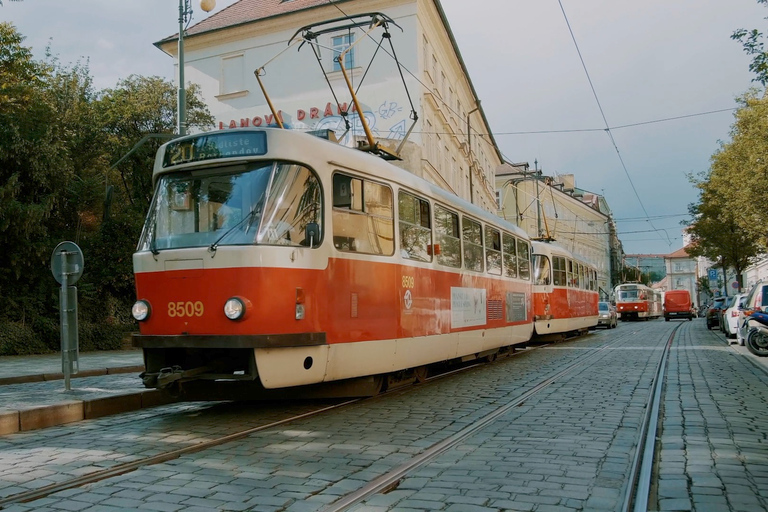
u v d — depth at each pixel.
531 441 6.30
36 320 18.38
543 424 7.15
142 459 5.60
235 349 7.30
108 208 8.33
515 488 4.72
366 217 8.55
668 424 7.06
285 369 7.09
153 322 7.36
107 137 22.88
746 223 27.83
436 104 27.62
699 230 38.84
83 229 21.83
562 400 8.84
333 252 7.80
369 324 8.38
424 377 10.96
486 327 13.00
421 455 5.76
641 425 7.04
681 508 4.24
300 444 6.23
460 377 11.78
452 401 8.88
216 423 7.36
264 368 6.91
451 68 32.97
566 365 13.60
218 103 28.73
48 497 4.55
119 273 20.78
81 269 9.08
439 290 10.65
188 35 28.95
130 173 23.66
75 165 22.12
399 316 9.12
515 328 15.18
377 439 6.45
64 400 7.94
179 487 4.77
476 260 12.67
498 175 58.72
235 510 4.26
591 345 19.97
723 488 4.67
